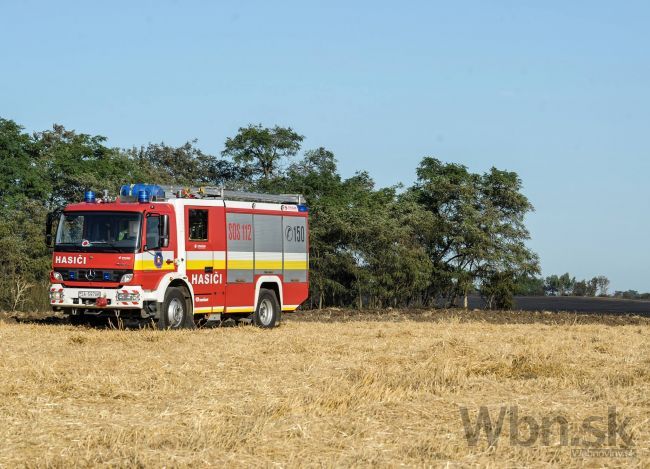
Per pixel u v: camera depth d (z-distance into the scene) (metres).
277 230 27.55
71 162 55.34
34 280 39.81
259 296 26.95
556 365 16.17
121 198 24.61
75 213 23.98
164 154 71.94
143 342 19.91
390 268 44.88
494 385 13.84
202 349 18.52
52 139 61.97
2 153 52.59
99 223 23.73
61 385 13.10
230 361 16.58
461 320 33.53
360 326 27.22
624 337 23.48
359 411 11.35
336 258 43.81
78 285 23.67
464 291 46.38
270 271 27.23
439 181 48.28
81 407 11.64
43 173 53.97
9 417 10.79
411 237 46.03
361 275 43.91
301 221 28.48
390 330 24.70
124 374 14.45
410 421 10.83
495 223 46.81
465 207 46.94
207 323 27.77
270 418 10.63
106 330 22.72
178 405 11.77
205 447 9.30
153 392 12.88
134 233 23.45
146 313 23.59
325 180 54.22
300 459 8.88
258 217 26.91
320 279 43.97
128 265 23.31
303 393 12.69
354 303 45.56
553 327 27.19
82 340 19.83
